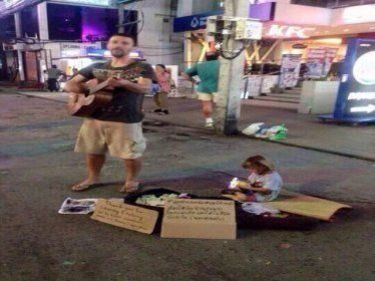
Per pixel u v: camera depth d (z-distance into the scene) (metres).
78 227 2.90
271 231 2.90
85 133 3.56
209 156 5.20
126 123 3.38
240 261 2.47
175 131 7.11
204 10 18.19
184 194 3.21
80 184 3.75
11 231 2.82
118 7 16.33
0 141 6.05
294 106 11.53
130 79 3.32
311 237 2.82
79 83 3.49
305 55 15.41
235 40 6.26
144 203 3.01
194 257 2.51
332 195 3.74
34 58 21.33
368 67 7.93
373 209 3.39
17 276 2.25
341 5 14.70
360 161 5.10
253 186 3.39
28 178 4.08
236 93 6.63
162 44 20.41
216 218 2.80
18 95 15.28
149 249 2.59
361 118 8.13
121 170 4.39
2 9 17.48
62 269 2.33
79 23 20.23
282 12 13.06
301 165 4.84
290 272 2.36
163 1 19.95
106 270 2.33
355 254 2.60
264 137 6.40
